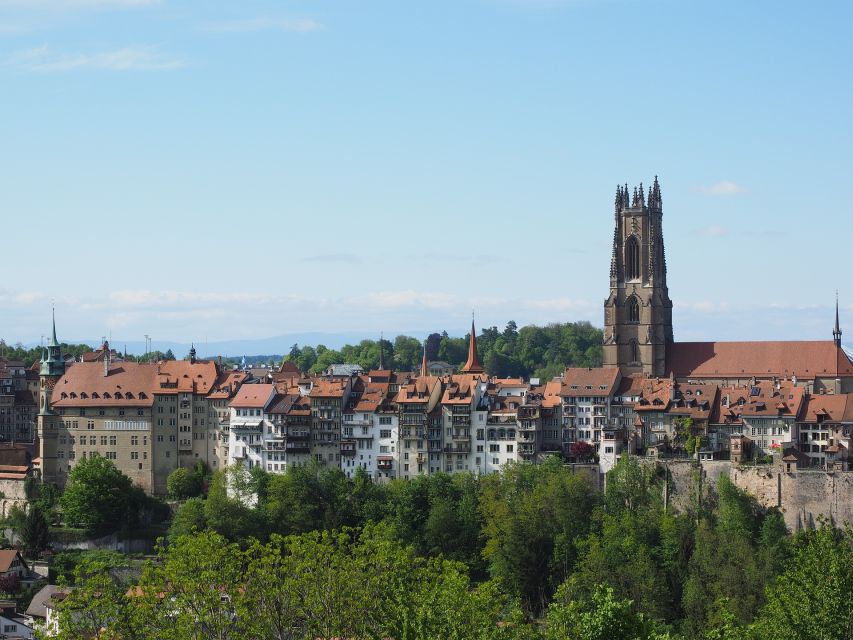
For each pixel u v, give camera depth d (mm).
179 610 193125
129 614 189125
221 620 192875
